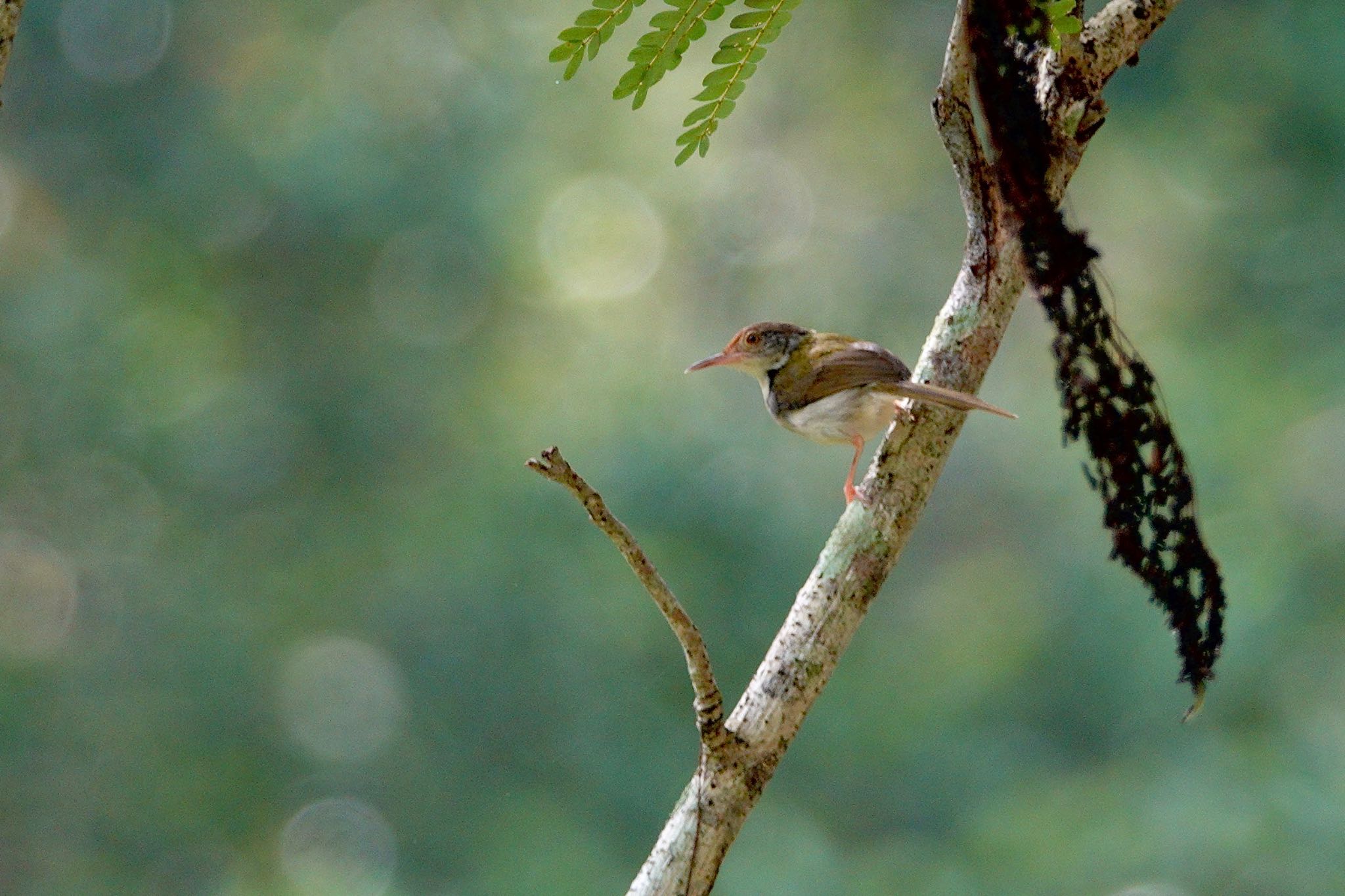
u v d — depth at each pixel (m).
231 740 15.07
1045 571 15.95
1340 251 14.35
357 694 15.00
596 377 15.72
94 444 15.29
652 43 3.94
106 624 15.28
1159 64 15.19
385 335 16.00
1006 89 4.09
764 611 14.12
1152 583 4.05
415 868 14.27
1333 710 12.60
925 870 13.33
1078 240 4.04
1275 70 14.38
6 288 15.77
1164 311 15.39
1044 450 16.59
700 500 14.45
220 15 16.84
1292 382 13.91
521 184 15.94
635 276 17.22
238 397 15.62
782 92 18.16
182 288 15.64
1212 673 4.08
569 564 14.39
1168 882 12.17
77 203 16.19
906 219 17.92
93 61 16.53
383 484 15.61
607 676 14.33
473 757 14.38
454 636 14.50
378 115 15.88
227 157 15.77
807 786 14.86
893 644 16.12
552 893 13.51
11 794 14.67
